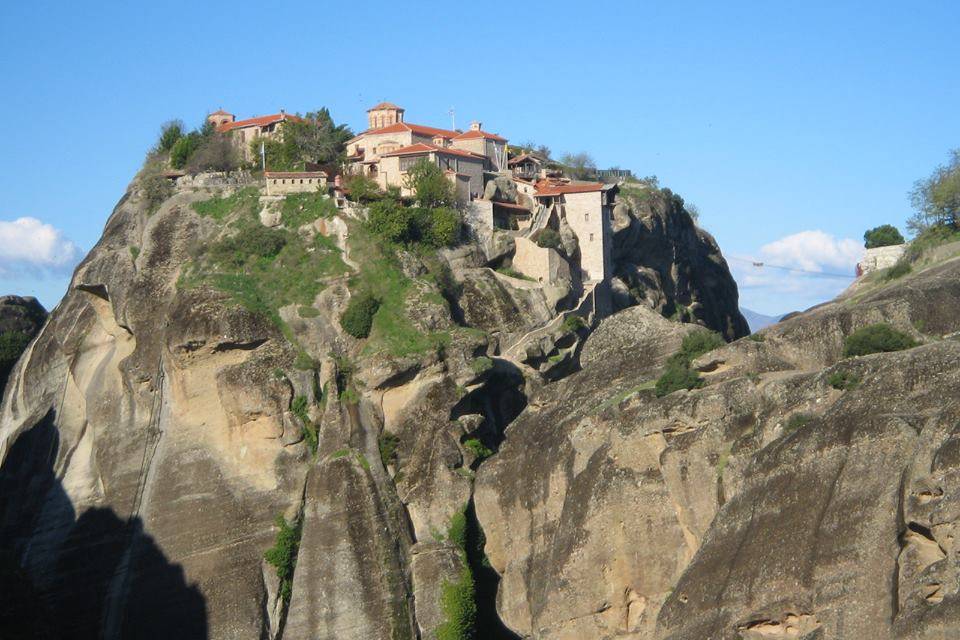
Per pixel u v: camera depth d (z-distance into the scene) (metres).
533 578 159.62
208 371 177.38
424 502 170.12
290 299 181.88
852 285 190.25
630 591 149.50
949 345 136.88
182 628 170.12
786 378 146.38
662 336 165.38
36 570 178.00
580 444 157.38
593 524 151.38
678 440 148.12
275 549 170.62
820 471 133.75
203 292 179.38
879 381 136.25
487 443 176.50
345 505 169.38
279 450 173.88
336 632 165.88
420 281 184.62
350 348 179.50
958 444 125.12
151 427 178.38
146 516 175.38
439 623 164.00
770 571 132.62
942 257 180.00
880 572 127.06
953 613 120.38
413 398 175.75
